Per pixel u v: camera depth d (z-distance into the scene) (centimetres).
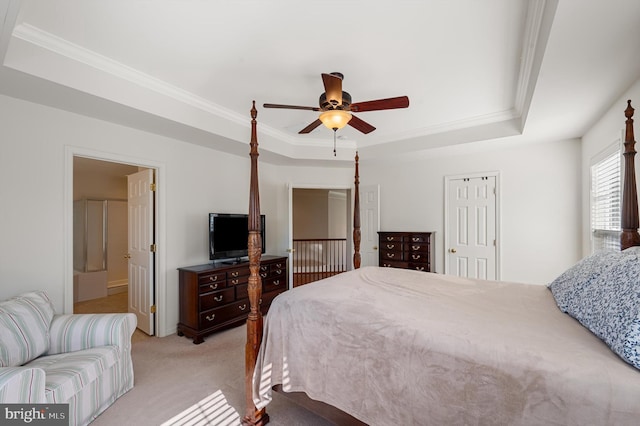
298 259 864
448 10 177
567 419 100
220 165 416
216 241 376
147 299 351
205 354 301
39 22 190
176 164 359
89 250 553
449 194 455
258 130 394
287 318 190
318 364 172
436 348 133
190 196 375
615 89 230
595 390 99
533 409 106
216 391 234
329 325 172
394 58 231
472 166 435
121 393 227
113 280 580
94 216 561
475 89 287
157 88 273
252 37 205
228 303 363
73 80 220
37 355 200
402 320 156
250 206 205
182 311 349
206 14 181
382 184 519
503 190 411
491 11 178
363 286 224
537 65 207
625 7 141
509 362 115
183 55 228
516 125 346
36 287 245
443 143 396
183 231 367
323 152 469
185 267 362
